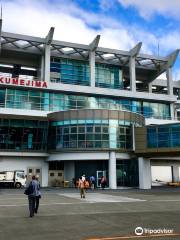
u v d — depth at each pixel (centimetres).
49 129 4900
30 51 5816
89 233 1155
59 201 2441
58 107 5553
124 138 4656
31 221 1442
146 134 4653
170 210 1886
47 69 5566
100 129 4553
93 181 4294
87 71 6147
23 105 5338
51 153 4822
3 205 2128
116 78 6366
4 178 4572
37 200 1672
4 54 5912
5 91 5284
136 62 6650
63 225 1334
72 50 5978
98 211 1830
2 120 4678
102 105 5878
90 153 4512
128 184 4734
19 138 4762
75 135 4588
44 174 4912
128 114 4762
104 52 6019
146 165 4659
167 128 4484
